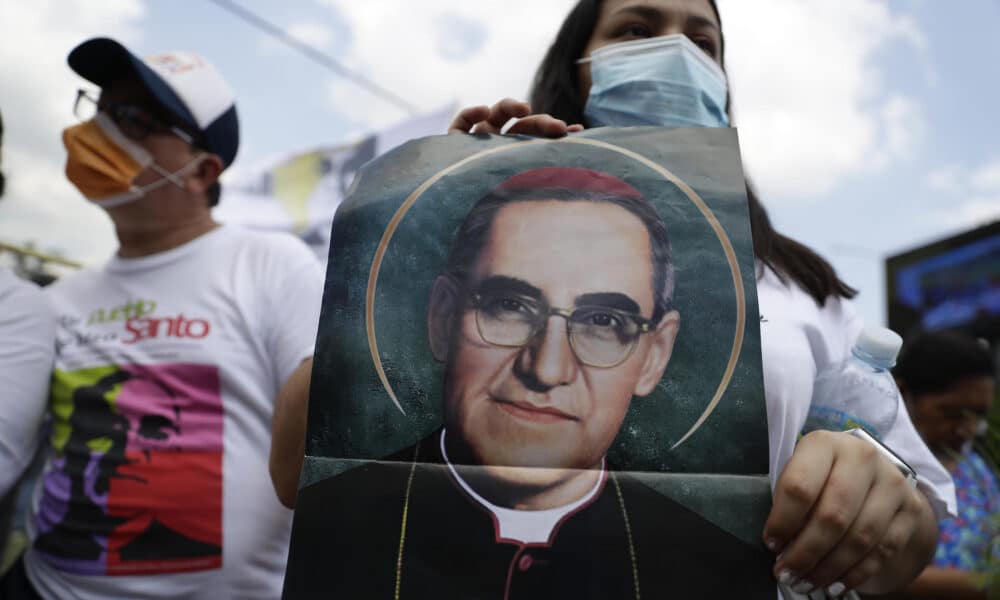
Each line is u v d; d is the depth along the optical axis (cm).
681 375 69
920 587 152
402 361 70
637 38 117
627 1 116
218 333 127
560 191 75
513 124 81
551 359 69
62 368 133
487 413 68
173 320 129
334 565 64
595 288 71
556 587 63
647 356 70
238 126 158
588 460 67
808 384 86
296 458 82
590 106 115
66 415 130
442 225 74
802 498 62
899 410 89
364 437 67
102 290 139
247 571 119
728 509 64
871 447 66
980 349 189
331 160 327
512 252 73
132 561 118
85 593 119
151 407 124
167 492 120
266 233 138
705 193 74
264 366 127
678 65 109
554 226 74
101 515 121
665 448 67
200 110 146
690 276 71
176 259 136
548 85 124
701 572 63
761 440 66
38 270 241
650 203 74
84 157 139
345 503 66
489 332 70
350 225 74
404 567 64
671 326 70
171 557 118
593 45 120
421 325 71
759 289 93
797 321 90
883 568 76
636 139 77
